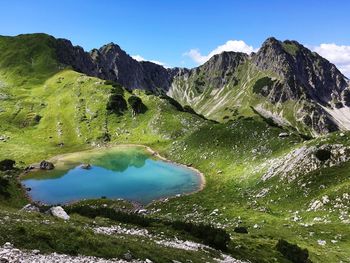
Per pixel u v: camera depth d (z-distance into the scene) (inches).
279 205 3299.7
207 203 3555.6
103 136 7278.5
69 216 1692.9
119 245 1164.5
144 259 1128.2
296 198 3277.6
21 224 1125.1
